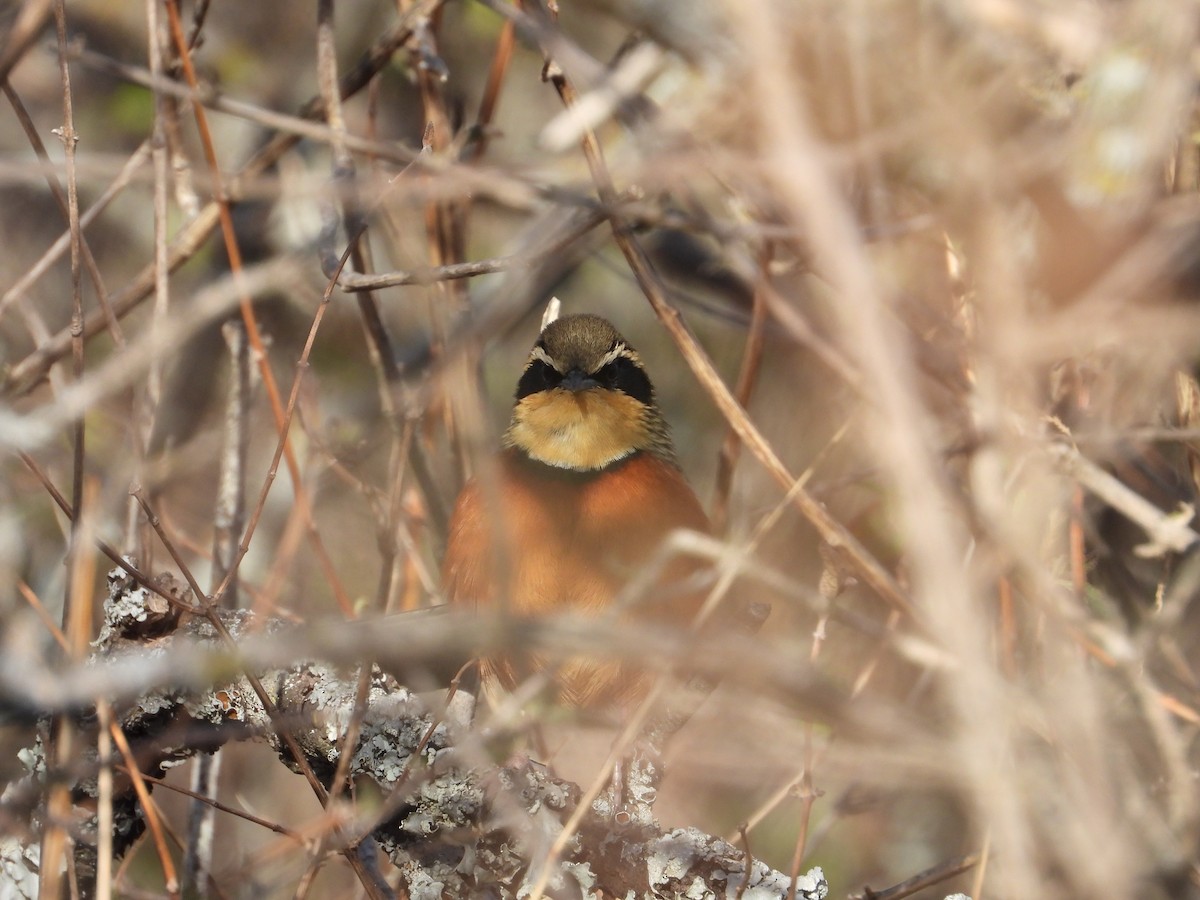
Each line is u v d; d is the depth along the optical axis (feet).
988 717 18.40
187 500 47.98
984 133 25.98
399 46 40.06
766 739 32.22
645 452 40.04
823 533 30.14
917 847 42.70
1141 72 27.27
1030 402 30.17
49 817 27.61
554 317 43.34
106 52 54.65
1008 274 25.39
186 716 29.91
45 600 40.32
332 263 34.12
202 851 35.22
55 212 53.11
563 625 19.93
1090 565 36.42
